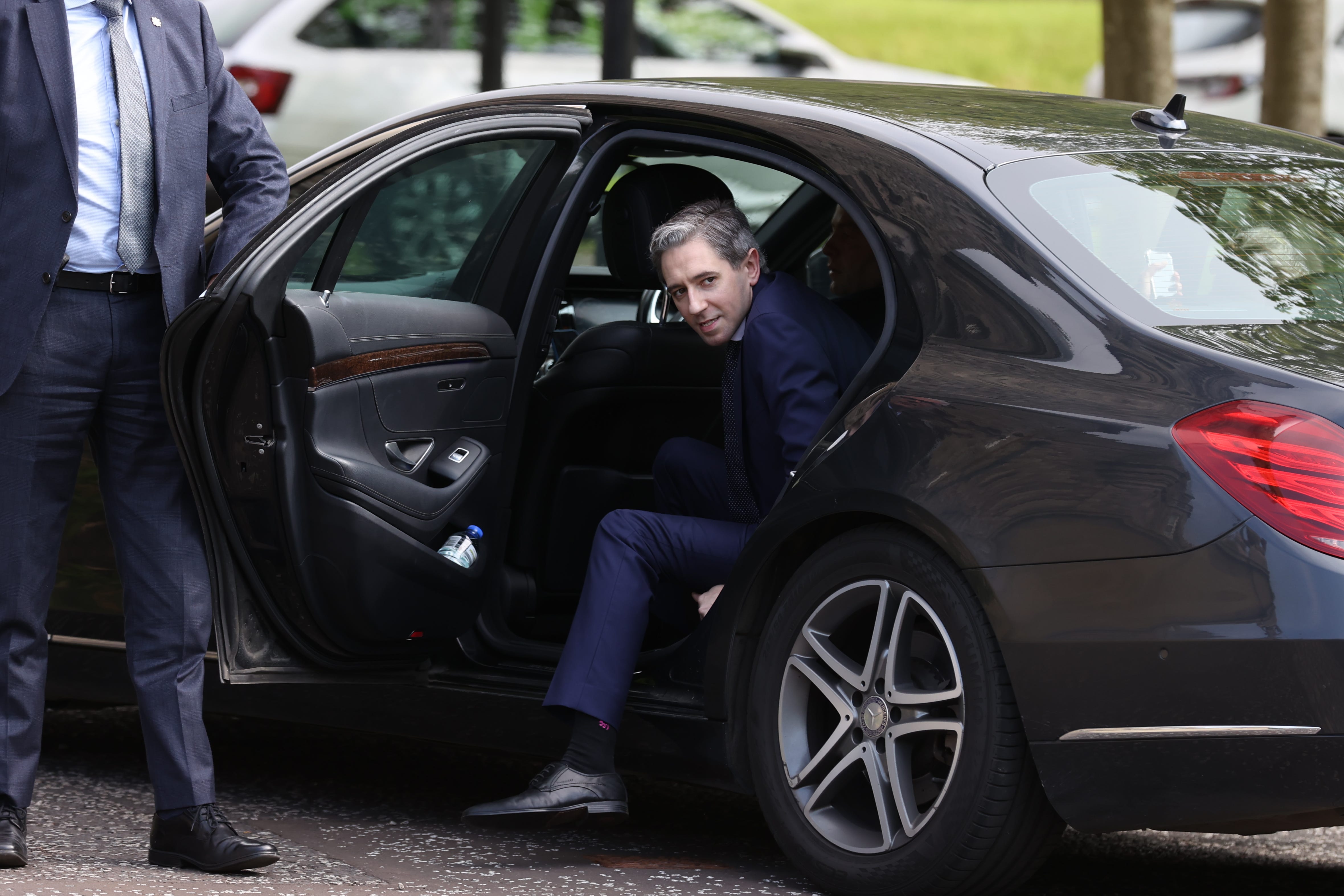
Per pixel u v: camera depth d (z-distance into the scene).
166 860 10.13
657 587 11.08
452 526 11.07
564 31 35.78
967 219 9.88
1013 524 8.95
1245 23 39.31
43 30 9.54
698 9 39.72
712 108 11.16
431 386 10.87
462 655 11.52
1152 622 8.49
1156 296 9.45
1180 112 11.37
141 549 10.07
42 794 12.25
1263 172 10.88
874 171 10.31
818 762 9.93
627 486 12.85
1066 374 9.12
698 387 12.98
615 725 10.56
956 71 60.31
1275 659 8.16
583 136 11.72
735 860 11.02
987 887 9.34
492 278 11.76
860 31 66.19
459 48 33.03
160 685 10.07
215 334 9.72
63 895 9.22
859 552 9.72
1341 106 36.75
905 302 9.92
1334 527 8.12
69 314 9.72
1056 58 61.97
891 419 9.62
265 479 10.07
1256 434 8.37
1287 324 9.43
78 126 9.61
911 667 9.62
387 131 12.50
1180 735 8.47
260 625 10.38
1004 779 9.08
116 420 10.03
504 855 10.98
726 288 11.15
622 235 12.25
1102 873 11.12
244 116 10.35
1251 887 10.87
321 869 10.37
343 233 10.52
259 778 13.23
